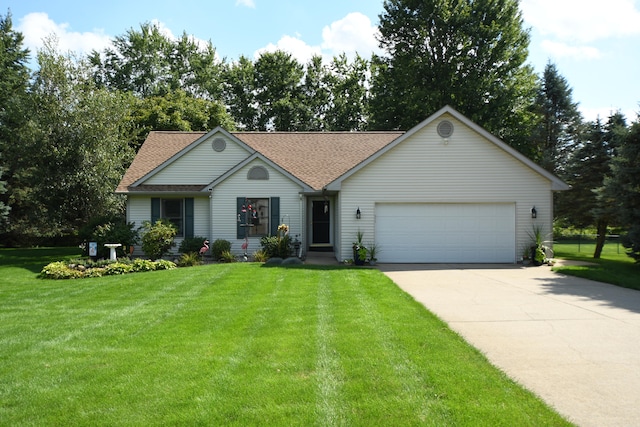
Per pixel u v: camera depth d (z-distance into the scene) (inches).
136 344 243.8
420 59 1199.6
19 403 172.1
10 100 935.0
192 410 162.6
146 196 721.6
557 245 1200.2
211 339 249.8
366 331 259.1
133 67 1683.1
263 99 1696.6
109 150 860.0
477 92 1120.2
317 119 1700.3
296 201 698.8
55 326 286.2
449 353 220.5
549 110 1257.4
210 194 697.0
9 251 995.3
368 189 625.9
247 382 186.2
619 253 918.4
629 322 287.7
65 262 575.5
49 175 813.2
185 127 1190.3
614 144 788.6
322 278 462.6
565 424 150.6
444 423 151.0
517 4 1144.2
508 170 627.5
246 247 659.4
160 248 657.6
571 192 833.5
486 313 313.0
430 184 626.2
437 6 1137.4
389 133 863.7
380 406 163.3
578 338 251.4
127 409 165.2
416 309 318.3
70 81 868.0
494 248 630.5
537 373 198.2
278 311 314.3
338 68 1731.1
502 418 154.1
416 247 629.3
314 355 218.8
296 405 165.3
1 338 259.8
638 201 570.9
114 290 416.2
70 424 155.5
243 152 744.3
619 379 191.5
